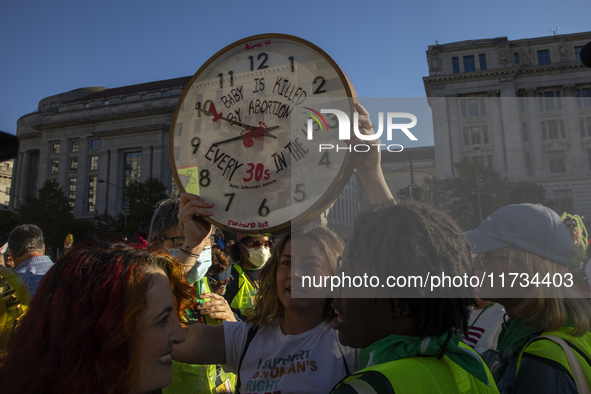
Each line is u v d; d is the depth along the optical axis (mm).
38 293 922
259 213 1125
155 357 940
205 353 1412
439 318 834
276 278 1433
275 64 1159
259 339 1421
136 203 30953
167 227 1948
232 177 1194
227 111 1231
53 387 808
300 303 1295
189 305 1180
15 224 33812
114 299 875
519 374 1021
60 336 846
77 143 51656
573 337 1045
